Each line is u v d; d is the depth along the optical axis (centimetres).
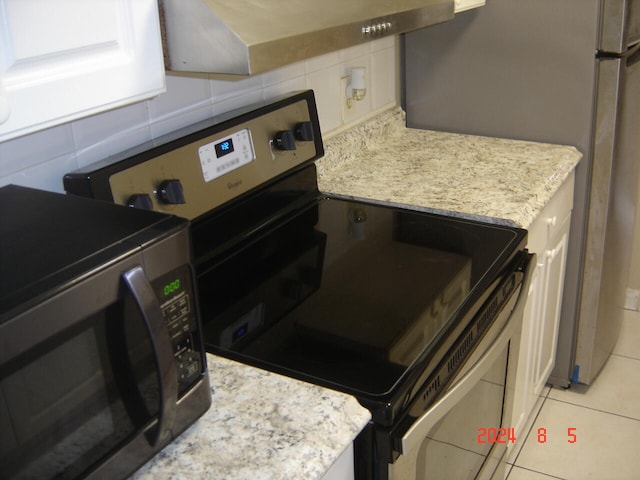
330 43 114
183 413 90
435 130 226
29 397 69
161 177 126
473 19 204
